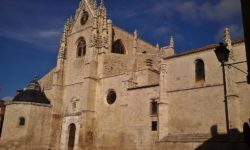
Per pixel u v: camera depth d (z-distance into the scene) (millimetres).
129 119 47531
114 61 57781
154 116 44125
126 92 49562
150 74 51500
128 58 57906
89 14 63781
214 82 37656
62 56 64750
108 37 60344
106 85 54156
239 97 35031
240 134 33500
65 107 61094
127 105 48625
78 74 60969
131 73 51031
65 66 64812
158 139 41031
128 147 46250
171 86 42156
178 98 40875
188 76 40750
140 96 47094
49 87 66750
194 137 37000
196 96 39062
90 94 54406
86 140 51594
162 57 44312
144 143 44219
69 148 57250
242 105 34531
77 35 64875
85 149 51094
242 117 34188
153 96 45125
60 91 62500
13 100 61656
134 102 47719
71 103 60094
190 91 39906
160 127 41094
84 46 62531
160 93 42625
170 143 38656
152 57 57969
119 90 51188
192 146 36250
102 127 51969
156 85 45156
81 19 65500
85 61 58781
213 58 38625
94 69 56375
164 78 43062
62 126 60125
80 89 59188
